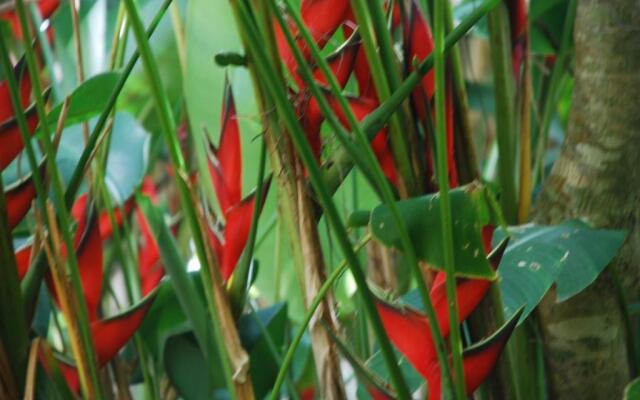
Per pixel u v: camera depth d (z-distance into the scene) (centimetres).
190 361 341
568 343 331
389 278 330
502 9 328
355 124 281
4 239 297
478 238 285
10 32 357
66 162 345
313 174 282
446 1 307
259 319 336
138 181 344
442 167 279
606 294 330
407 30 306
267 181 306
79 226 318
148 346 351
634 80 324
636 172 328
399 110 303
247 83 373
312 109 298
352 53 300
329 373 298
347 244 284
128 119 351
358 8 295
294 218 298
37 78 291
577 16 329
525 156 336
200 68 372
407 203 289
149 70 290
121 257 338
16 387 301
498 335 288
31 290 305
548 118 363
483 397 302
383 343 286
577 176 331
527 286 306
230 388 299
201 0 369
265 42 293
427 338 289
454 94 309
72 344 303
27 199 304
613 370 332
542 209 336
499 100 330
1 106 308
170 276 326
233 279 305
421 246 287
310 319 298
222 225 327
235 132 307
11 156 304
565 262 312
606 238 315
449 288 283
